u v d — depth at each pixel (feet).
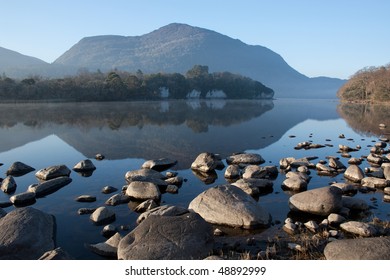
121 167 72.28
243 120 175.73
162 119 177.17
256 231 38.65
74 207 47.47
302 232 37.63
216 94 521.65
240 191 43.62
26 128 136.56
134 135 119.03
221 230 39.04
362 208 44.42
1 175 66.33
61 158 82.33
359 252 28.17
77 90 323.78
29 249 32.65
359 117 195.00
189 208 43.68
